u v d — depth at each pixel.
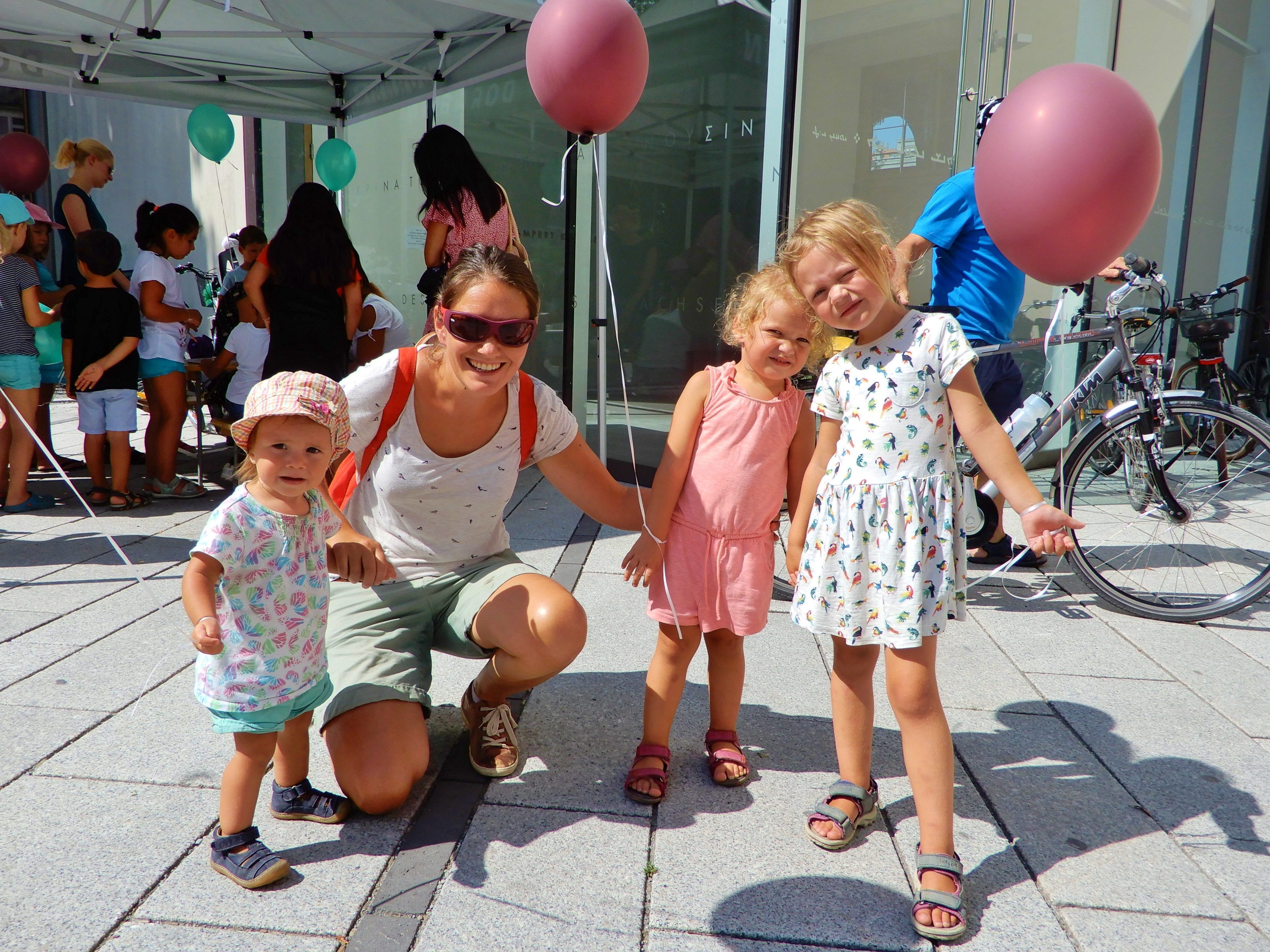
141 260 5.50
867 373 2.08
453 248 4.75
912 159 5.88
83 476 6.18
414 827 2.12
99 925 1.75
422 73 6.52
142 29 5.54
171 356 5.52
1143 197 2.01
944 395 2.04
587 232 6.42
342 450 2.00
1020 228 2.07
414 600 2.40
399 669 2.25
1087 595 3.94
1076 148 1.97
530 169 7.03
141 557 4.31
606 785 2.34
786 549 2.40
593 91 2.87
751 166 5.59
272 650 1.87
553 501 5.54
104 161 6.48
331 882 1.91
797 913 1.86
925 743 1.96
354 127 8.80
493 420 2.30
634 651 3.24
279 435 1.81
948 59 5.85
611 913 1.84
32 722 2.58
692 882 1.95
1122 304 6.89
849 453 2.09
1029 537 1.90
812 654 3.27
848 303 1.96
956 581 2.04
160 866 1.94
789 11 5.20
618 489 2.56
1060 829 2.20
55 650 3.12
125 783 2.27
